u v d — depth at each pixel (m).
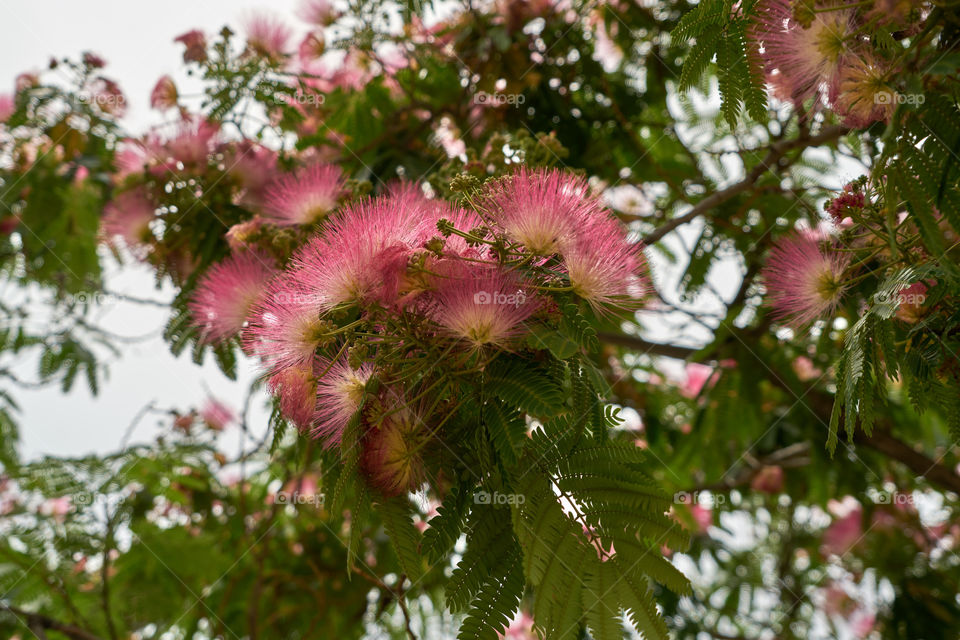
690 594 0.70
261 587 1.17
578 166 1.16
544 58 1.17
